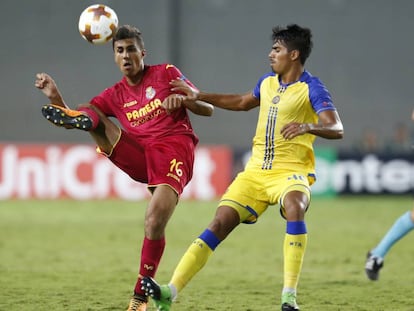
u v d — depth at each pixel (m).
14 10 80.31
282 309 17.89
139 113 20.19
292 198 18.45
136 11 80.25
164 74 20.22
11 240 38.00
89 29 20.12
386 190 60.28
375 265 24.19
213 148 59.41
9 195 58.59
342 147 79.12
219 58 80.69
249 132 79.56
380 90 80.00
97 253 33.38
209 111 21.08
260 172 19.34
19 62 80.31
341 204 56.81
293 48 19.19
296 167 19.19
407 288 24.42
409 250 34.09
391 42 80.19
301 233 18.25
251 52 80.69
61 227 43.56
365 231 41.97
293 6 80.44
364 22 80.12
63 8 80.44
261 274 27.50
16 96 80.25
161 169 19.30
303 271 28.25
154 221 18.58
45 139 79.88
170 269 28.61
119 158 20.34
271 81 19.70
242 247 35.38
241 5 80.69
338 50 80.19
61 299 22.27
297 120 19.12
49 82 19.17
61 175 58.84
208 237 18.55
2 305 21.28
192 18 80.50
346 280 26.08
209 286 24.81
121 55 19.75
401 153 60.12
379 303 21.80
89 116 19.28
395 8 80.06
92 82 80.62
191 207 54.38
